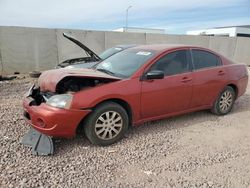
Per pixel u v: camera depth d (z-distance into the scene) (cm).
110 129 388
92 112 371
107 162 342
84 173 315
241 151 386
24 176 302
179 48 469
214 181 308
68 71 405
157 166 337
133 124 417
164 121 498
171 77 442
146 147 388
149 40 1545
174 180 307
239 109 599
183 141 414
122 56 485
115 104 387
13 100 655
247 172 329
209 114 551
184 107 473
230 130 466
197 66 487
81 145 386
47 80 390
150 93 416
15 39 1231
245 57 1975
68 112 351
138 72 412
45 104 362
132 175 315
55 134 357
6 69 1239
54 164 331
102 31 1407
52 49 1313
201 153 376
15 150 362
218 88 517
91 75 381
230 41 1859
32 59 1283
